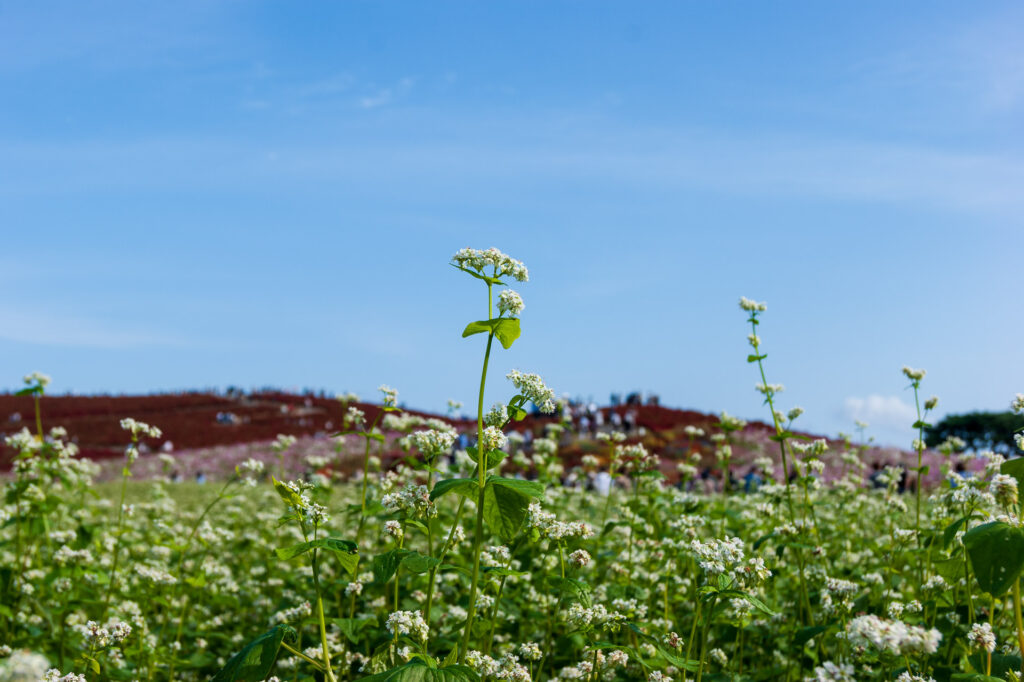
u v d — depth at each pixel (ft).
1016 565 11.49
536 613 23.82
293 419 215.92
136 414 216.95
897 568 29.25
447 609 24.61
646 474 30.25
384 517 27.40
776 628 22.08
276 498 54.90
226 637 27.40
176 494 76.84
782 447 25.81
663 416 145.28
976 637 13.98
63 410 217.56
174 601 31.27
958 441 33.09
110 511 42.88
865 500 39.65
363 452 116.26
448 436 17.47
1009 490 13.12
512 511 14.69
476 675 12.36
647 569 29.81
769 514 25.73
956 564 15.11
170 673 23.31
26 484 28.73
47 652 24.52
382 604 24.18
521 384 17.34
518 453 39.45
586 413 127.95
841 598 19.27
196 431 193.88
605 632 19.88
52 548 30.30
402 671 12.27
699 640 23.00
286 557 14.64
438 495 14.99
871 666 18.79
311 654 20.63
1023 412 16.15
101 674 21.39
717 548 16.17
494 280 15.55
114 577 29.73
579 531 18.70
